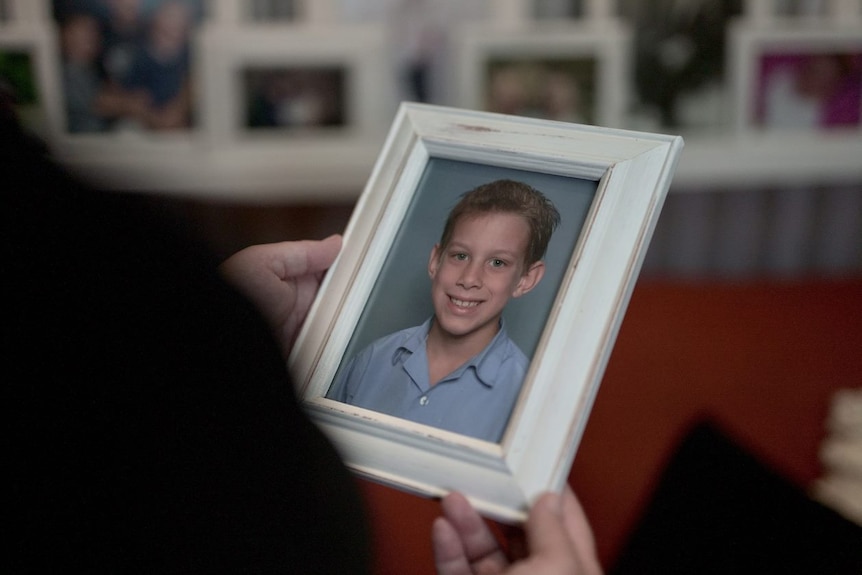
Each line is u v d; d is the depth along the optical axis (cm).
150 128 169
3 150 33
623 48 168
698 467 98
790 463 127
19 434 32
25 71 162
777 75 171
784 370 144
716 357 148
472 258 64
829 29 168
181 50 165
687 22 166
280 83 169
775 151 176
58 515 32
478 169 68
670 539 92
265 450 36
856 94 173
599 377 55
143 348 33
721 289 170
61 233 32
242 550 35
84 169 36
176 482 33
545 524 50
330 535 38
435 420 58
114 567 33
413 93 171
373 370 63
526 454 54
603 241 59
